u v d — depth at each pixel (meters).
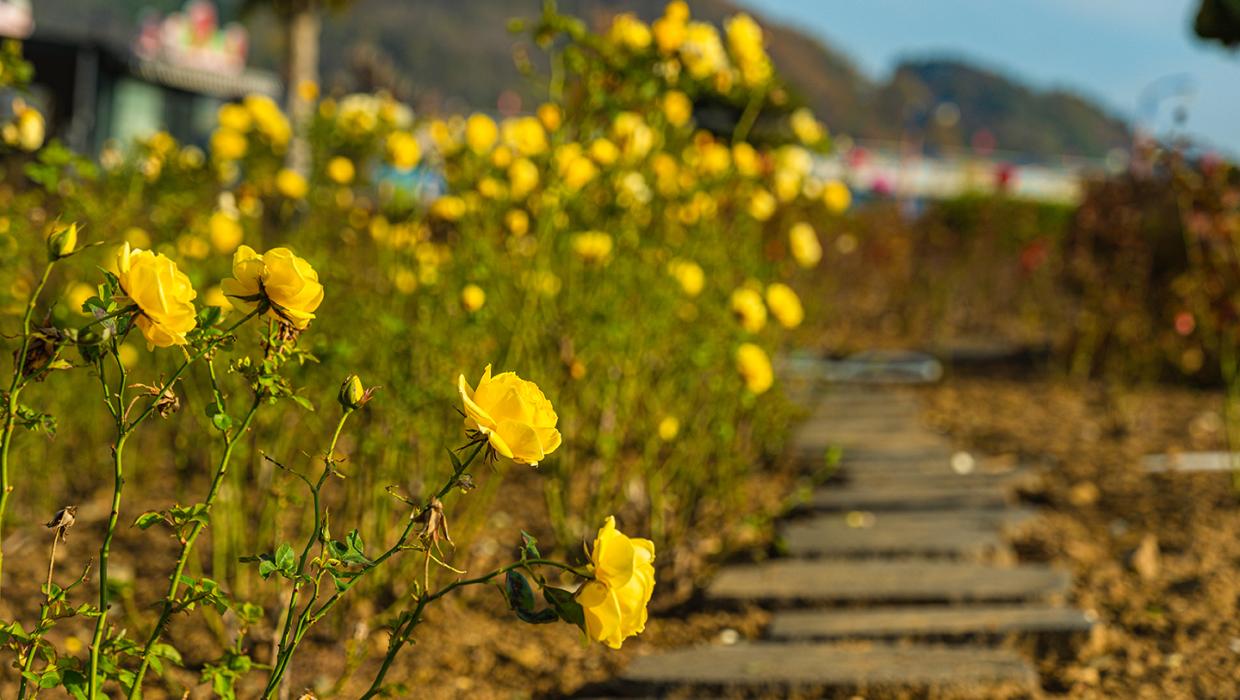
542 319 4.14
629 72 3.90
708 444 4.45
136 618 3.18
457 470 1.62
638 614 1.58
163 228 3.89
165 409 1.70
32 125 3.04
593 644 3.54
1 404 1.69
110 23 113.94
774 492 5.09
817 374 7.64
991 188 14.87
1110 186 8.10
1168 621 3.63
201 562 3.73
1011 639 3.51
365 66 20.33
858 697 3.16
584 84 3.90
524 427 1.57
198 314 1.68
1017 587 3.85
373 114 4.42
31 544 3.92
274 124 4.44
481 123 4.10
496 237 4.16
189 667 3.05
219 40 25.17
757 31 4.52
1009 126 178.00
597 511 4.15
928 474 5.37
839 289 12.62
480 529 4.29
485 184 4.00
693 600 3.93
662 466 4.69
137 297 1.61
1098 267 8.15
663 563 4.03
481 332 3.87
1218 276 6.05
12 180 3.57
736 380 4.64
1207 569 4.08
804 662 3.32
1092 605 3.82
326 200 4.43
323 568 1.72
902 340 10.73
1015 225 13.87
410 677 3.19
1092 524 4.71
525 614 1.60
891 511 4.84
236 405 3.39
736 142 4.80
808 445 5.97
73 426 4.57
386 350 3.63
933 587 3.85
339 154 4.42
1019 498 5.16
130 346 4.08
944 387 8.05
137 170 4.02
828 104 147.12
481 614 3.67
